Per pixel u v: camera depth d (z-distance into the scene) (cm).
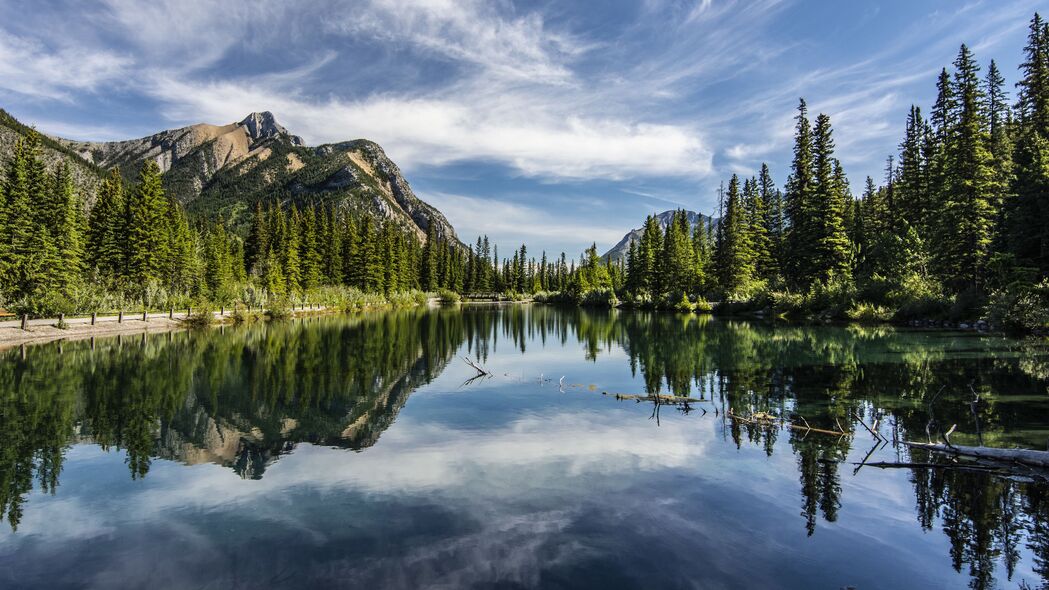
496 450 1067
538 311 7475
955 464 931
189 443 1130
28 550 655
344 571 594
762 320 4600
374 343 3105
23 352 2425
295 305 5812
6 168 4441
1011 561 607
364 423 1297
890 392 1530
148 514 764
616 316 5844
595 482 881
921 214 5009
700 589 551
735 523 715
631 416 1352
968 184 3584
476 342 3206
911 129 5225
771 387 1667
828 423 1238
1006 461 923
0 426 1256
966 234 3578
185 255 5850
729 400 1506
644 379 1898
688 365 2181
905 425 1188
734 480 882
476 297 13825
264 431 1223
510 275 14475
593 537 676
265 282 6575
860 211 6212
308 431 1223
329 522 730
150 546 662
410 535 686
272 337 3350
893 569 593
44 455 1048
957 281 3791
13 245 3841
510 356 2578
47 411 1402
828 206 4794
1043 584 557
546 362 2372
